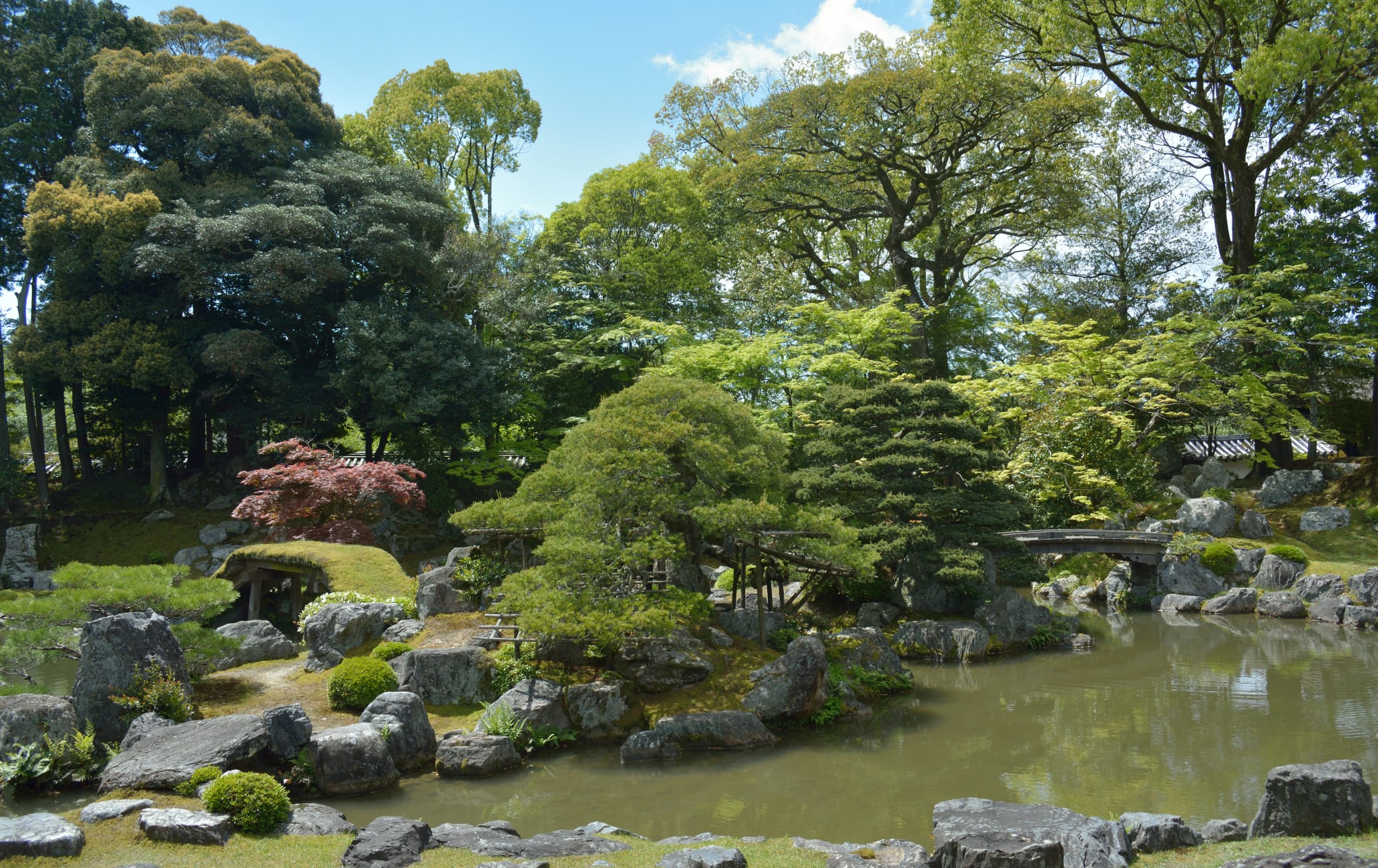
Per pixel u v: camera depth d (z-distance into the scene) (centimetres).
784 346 3088
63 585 1444
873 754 1275
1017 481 2948
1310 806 748
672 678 1420
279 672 1574
